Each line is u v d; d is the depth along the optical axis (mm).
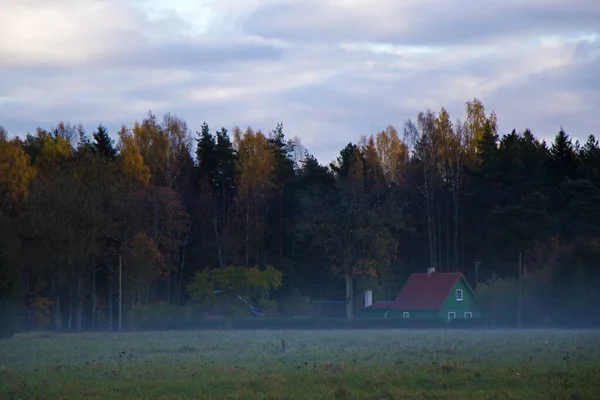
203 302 114562
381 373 31141
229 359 39250
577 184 122250
